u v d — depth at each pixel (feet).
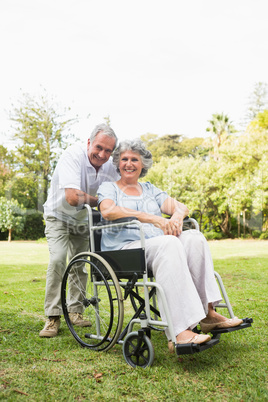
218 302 6.91
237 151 52.37
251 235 51.98
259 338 7.75
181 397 5.18
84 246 9.37
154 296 8.42
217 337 6.61
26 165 58.39
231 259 26.96
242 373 5.92
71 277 9.02
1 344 7.54
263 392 5.25
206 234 51.44
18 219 55.16
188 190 49.93
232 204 49.78
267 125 70.28
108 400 5.16
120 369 6.25
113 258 6.95
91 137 8.39
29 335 8.20
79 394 5.33
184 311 6.19
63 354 6.97
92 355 6.90
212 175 50.72
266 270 20.07
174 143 69.41
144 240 6.50
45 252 36.78
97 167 8.67
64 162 8.38
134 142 7.86
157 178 48.60
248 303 11.19
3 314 10.11
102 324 8.92
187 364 6.39
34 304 11.57
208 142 73.10
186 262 6.42
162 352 7.05
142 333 6.29
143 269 6.45
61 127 59.88
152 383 5.65
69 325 7.75
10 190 57.36
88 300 7.37
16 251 38.11
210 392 5.33
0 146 58.23
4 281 17.31
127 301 11.88
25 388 5.49
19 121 58.85
